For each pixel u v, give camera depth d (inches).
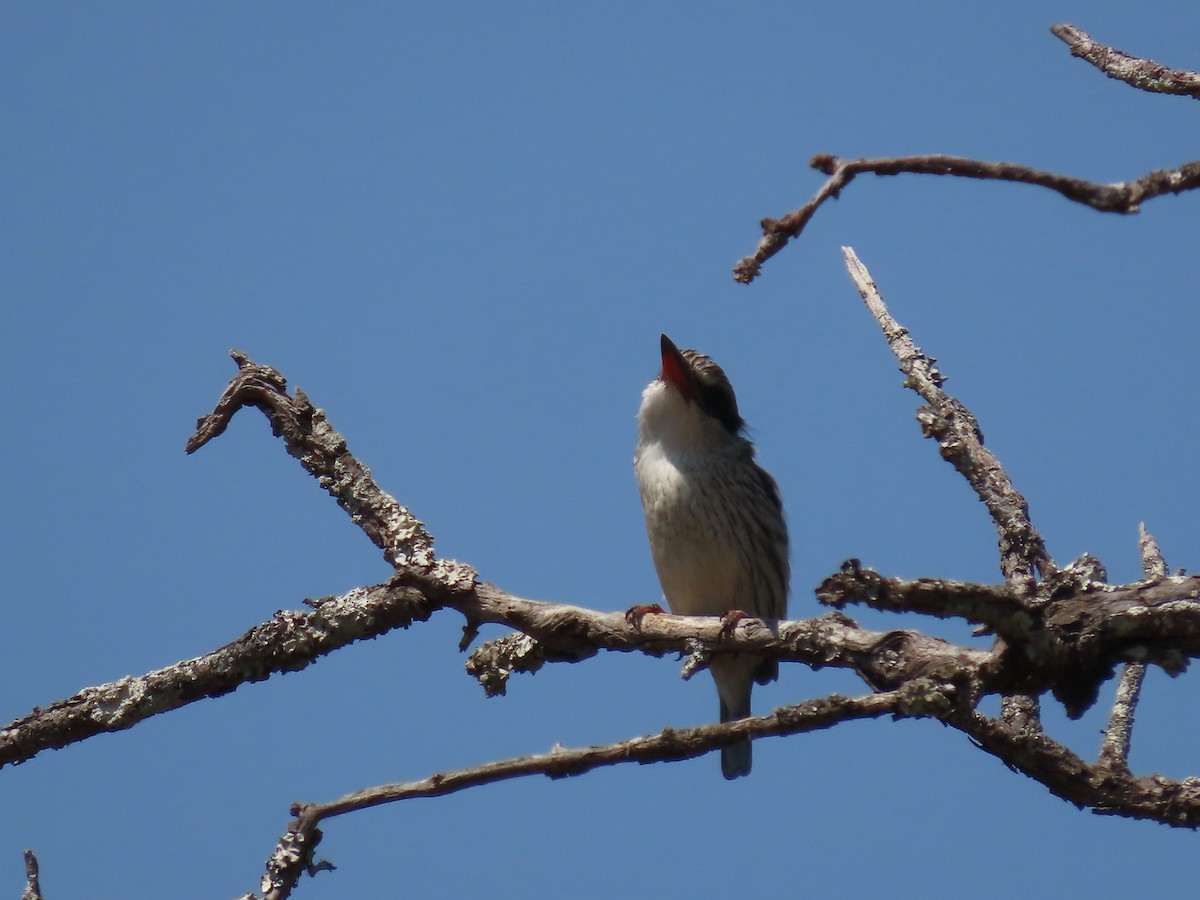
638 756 321.1
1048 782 347.3
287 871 333.4
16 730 456.8
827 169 303.3
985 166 288.5
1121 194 276.4
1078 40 376.5
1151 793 343.6
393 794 333.4
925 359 429.4
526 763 323.9
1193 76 357.1
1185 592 319.3
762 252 300.8
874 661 358.6
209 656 456.4
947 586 314.8
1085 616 322.3
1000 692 335.0
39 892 348.2
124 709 454.0
